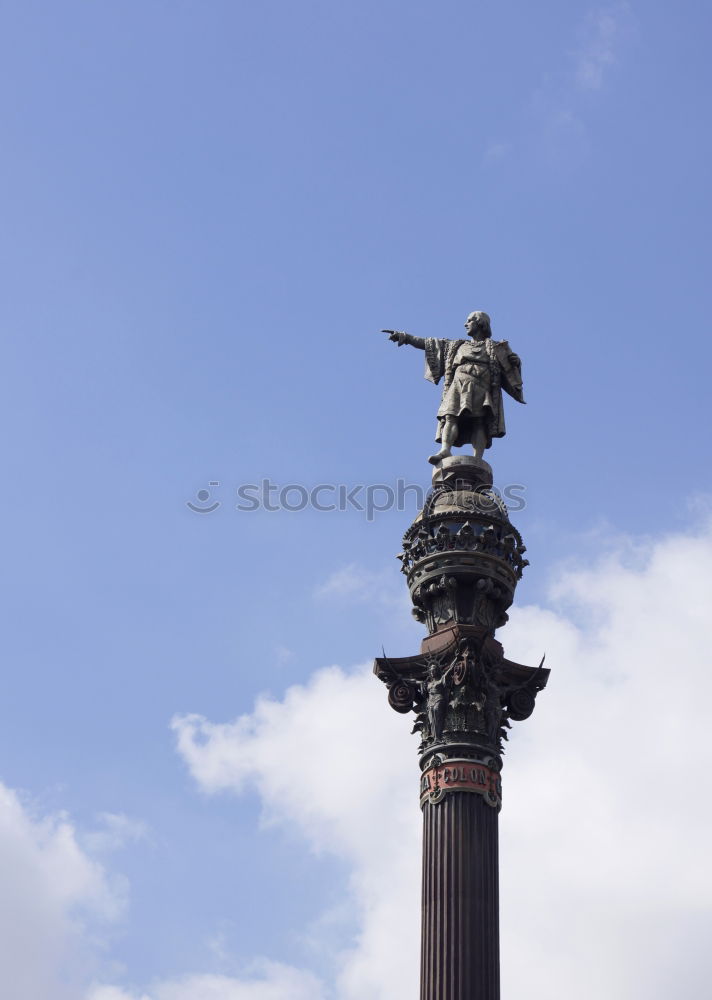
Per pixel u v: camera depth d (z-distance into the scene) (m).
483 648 58.59
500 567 60.00
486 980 53.03
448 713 57.84
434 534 60.53
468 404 63.72
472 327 66.38
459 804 56.16
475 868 55.00
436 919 54.12
